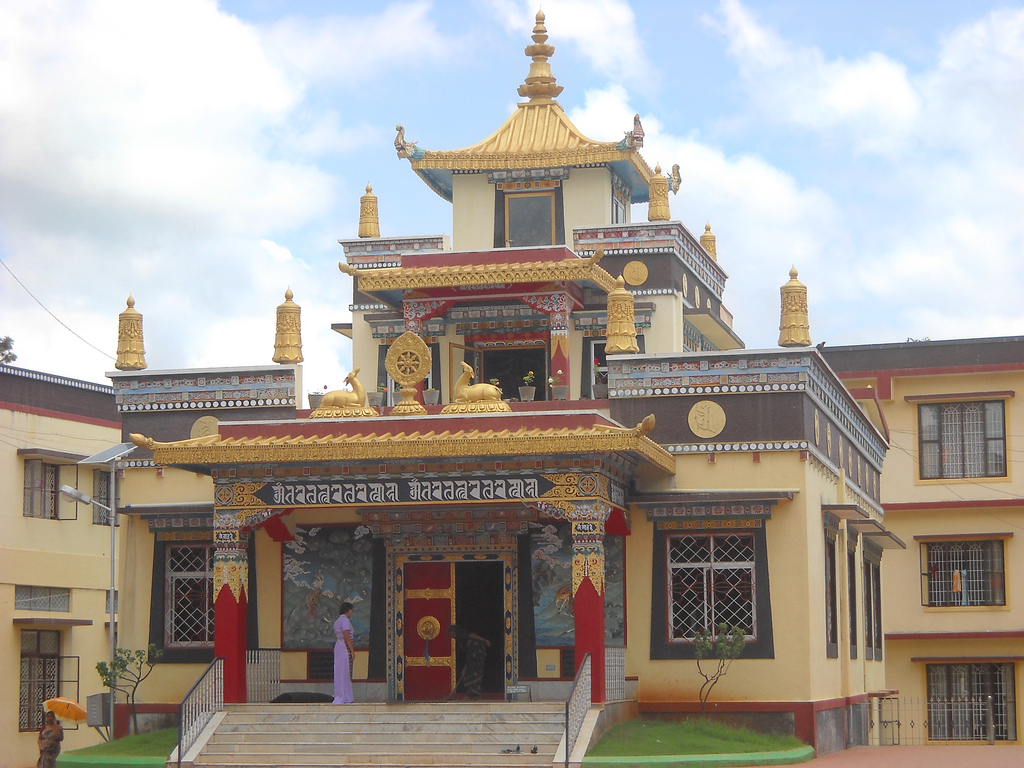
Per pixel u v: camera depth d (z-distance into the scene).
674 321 27.95
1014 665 36.00
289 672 24.73
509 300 27.00
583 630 21.19
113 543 25.78
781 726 22.72
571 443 20.94
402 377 23.47
